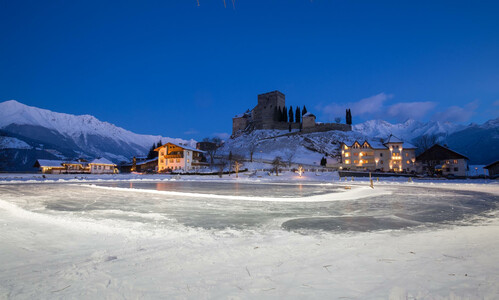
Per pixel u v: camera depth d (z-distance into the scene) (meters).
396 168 84.38
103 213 13.84
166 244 7.82
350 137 137.38
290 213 14.15
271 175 68.62
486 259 5.97
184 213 14.01
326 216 13.23
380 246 7.38
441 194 25.11
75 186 34.03
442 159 75.75
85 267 5.73
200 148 113.06
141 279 5.00
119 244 7.83
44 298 4.23
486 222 11.72
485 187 34.84
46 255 6.68
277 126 155.00
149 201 19.02
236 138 161.62
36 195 22.84
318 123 149.88
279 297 4.16
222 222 11.59
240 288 4.54
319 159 114.06
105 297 4.25
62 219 11.83
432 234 9.07
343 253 6.70
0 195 22.64
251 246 7.51
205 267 5.68
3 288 4.62
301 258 6.29
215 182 48.69
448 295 4.16
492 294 4.16
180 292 4.39
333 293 4.29
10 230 9.38
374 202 19.00
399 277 4.96
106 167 88.56
